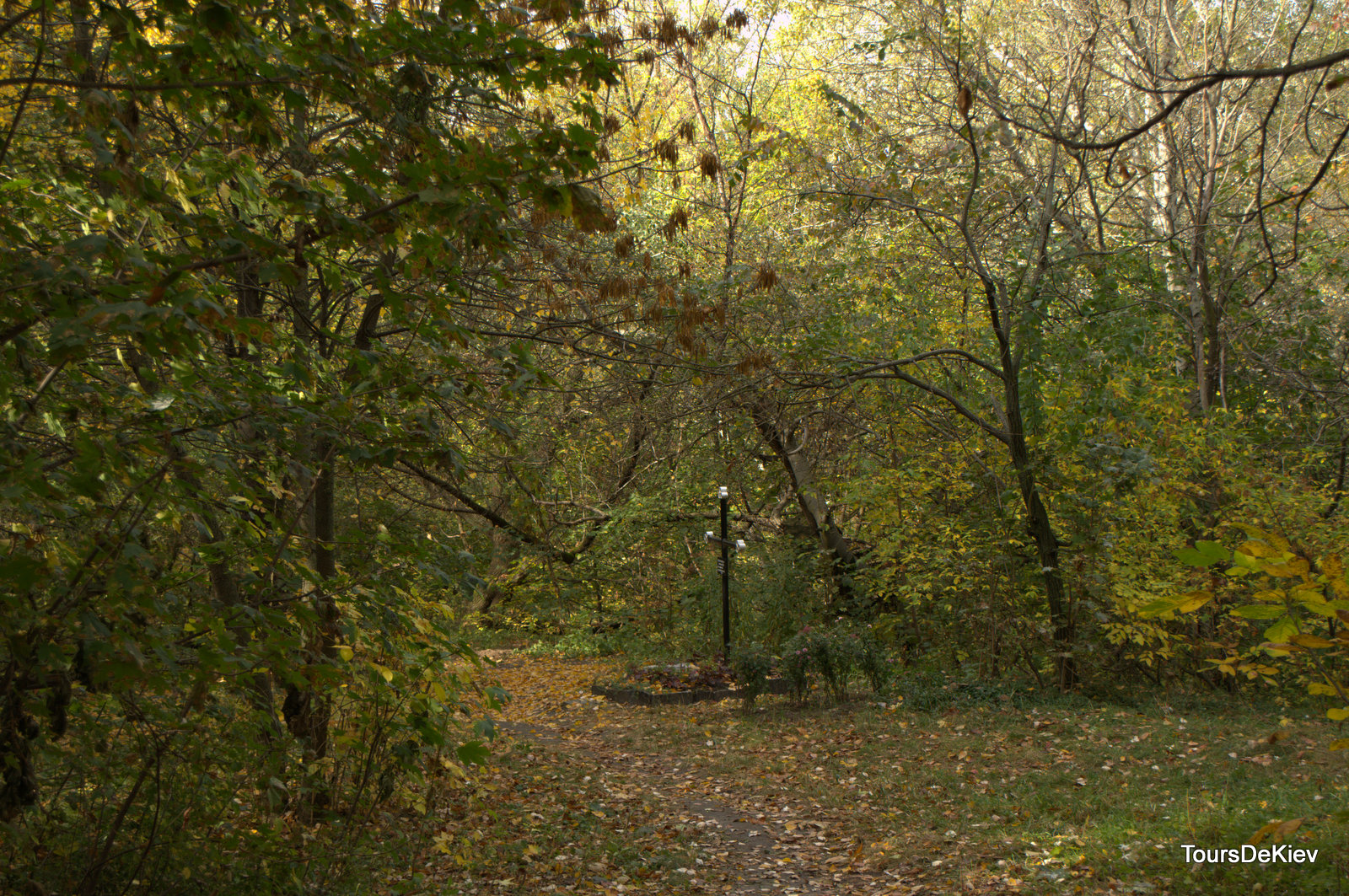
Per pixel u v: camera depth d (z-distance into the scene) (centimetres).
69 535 331
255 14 395
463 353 839
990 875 625
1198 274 1392
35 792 310
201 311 264
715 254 1529
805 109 1761
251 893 429
